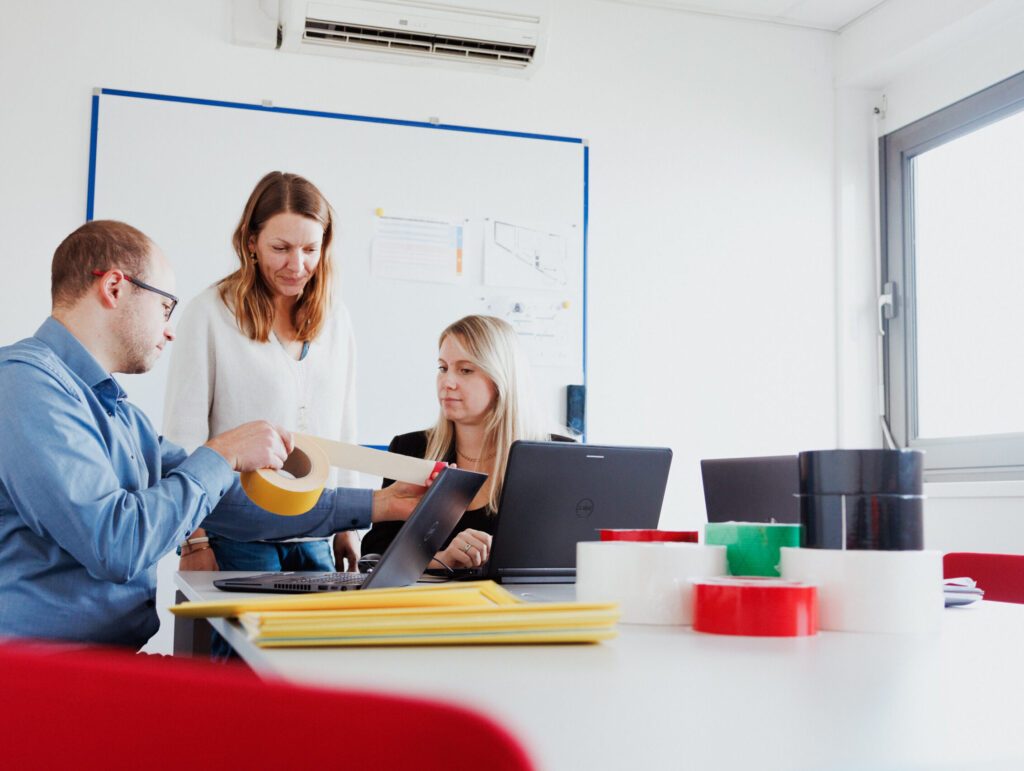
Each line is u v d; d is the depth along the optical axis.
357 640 0.81
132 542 1.38
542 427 2.29
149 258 1.63
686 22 3.79
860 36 3.85
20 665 0.37
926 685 0.66
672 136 3.74
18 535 1.43
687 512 3.63
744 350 3.76
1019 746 0.49
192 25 3.24
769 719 0.54
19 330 3.05
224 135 3.24
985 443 3.45
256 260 2.48
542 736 0.50
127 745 0.36
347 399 2.78
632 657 0.78
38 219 3.08
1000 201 3.47
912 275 3.84
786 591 0.92
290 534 1.89
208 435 2.46
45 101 3.11
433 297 3.41
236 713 0.35
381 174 3.39
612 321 3.61
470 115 3.50
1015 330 3.39
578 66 3.64
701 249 3.74
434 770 0.34
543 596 1.38
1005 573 1.83
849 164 3.95
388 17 3.27
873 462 0.99
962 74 3.58
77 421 1.42
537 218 3.54
